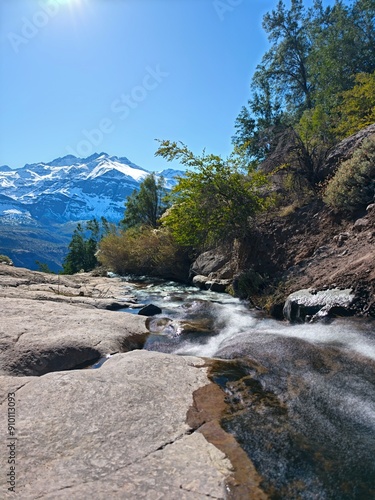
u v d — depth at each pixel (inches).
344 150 403.5
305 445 112.2
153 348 227.5
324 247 308.5
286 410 133.7
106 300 371.2
